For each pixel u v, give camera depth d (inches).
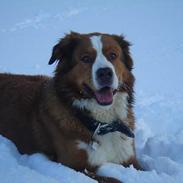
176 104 374.0
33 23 675.4
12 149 254.2
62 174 216.5
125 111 255.1
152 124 336.2
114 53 242.2
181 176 226.8
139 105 370.0
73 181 210.4
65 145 243.1
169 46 547.5
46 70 453.7
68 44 247.3
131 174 227.9
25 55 510.0
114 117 249.8
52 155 254.2
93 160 242.2
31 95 275.1
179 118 347.6
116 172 231.5
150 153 281.3
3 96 289.7
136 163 260.1
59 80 248.2
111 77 231.8
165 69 464.8
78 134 240.4
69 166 242.4
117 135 249.4
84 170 236.1
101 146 244.1
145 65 476.7
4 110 282.8
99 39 242.2
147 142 287.0
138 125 318.7
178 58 501.7
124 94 251.8
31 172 208.7
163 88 410.6
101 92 235.3
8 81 297.6
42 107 257.4
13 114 277.4
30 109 269.9
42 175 207.3
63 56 248.8
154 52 522.9
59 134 245.3
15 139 272.1
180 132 300.5
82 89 239.5
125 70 250.8
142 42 565.6
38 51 527.5
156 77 440.1
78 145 240.5
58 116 245.4
